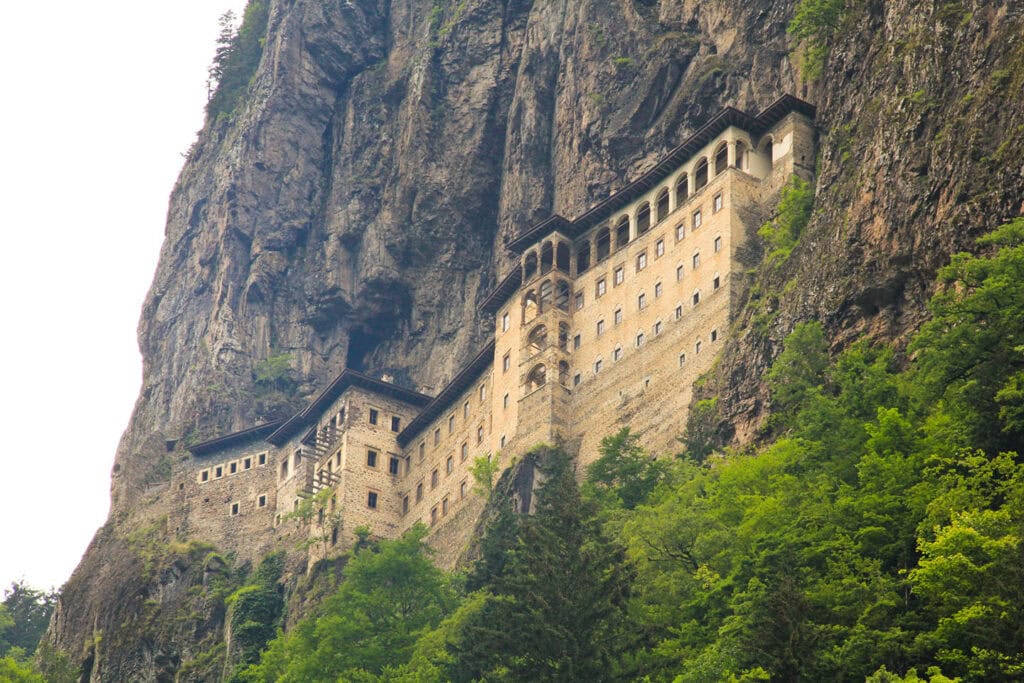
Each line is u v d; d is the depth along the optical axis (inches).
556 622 3228.3
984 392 3435.0
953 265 3678.6
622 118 6648.6
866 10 5177.2
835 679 2815.0
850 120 4970.5
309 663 4653.1
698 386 5142.7
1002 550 2815.0
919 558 3137.3
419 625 4773.6
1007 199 4047.7
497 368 6166.3
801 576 3115.2
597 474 5014.8
